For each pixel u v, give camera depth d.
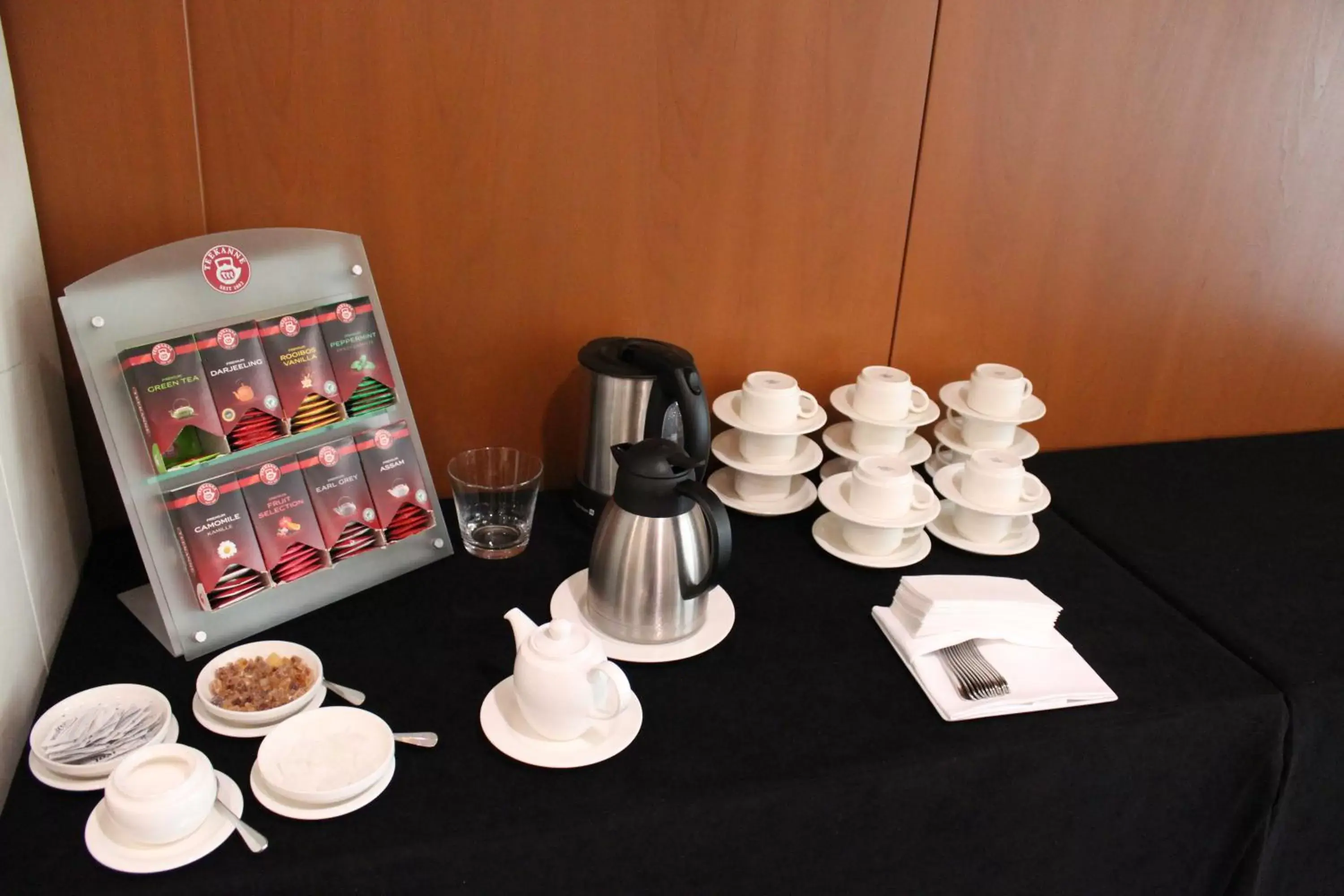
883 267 1.39
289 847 0.78
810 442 1.37
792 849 0.91
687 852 0.87
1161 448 1.63
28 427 0.98
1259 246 1.53
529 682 0.86
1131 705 1.00
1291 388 1.67
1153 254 1.49
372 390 1.08
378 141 1.14
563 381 1.34
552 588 1.14
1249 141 1.44
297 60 1.08
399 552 1.13
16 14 0.98
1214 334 1.58
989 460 1.26
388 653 1.02
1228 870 1.12
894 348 1.46
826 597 1.16
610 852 0.85
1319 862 1.17
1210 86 1.39
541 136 1.19
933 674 1.02
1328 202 1.52
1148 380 1.59
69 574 1.08
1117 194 1.43
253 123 1.10
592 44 1.17
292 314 1.02
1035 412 1.36
